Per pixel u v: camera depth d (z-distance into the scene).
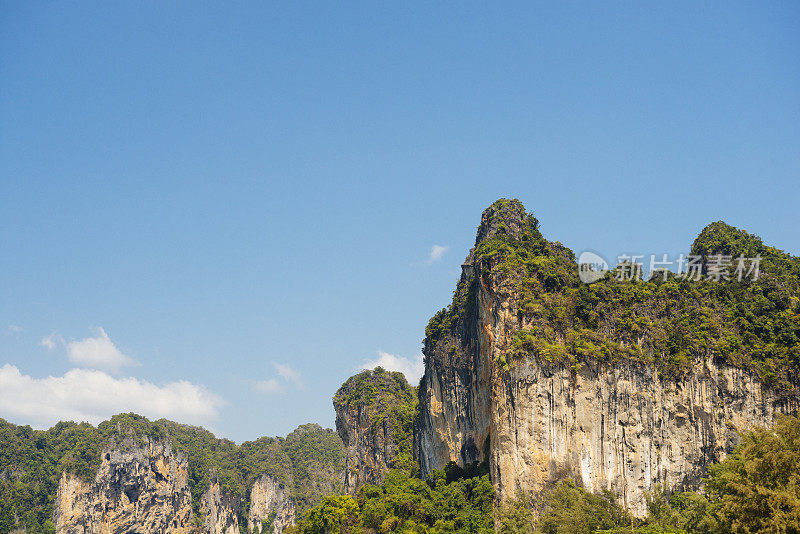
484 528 117.00
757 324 132.38
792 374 126.06
